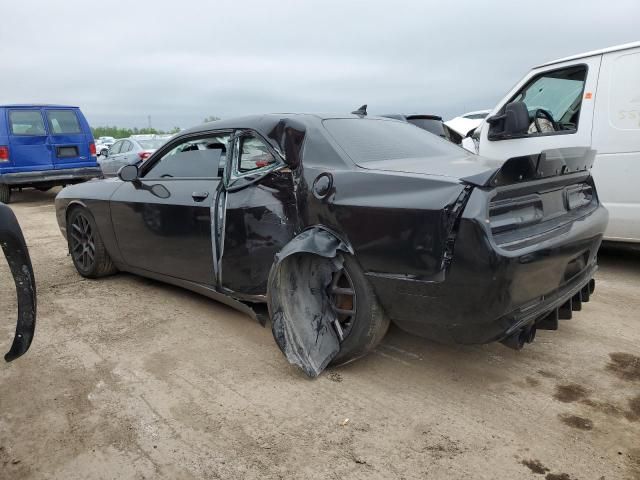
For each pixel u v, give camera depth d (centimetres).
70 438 240
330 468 216
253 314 334
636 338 341
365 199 265
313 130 310
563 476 209
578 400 265
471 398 268
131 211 410
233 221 329
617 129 455
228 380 290
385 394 273
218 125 359
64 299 431
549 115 511
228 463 221
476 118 1431
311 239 279
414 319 263
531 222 264
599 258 556
